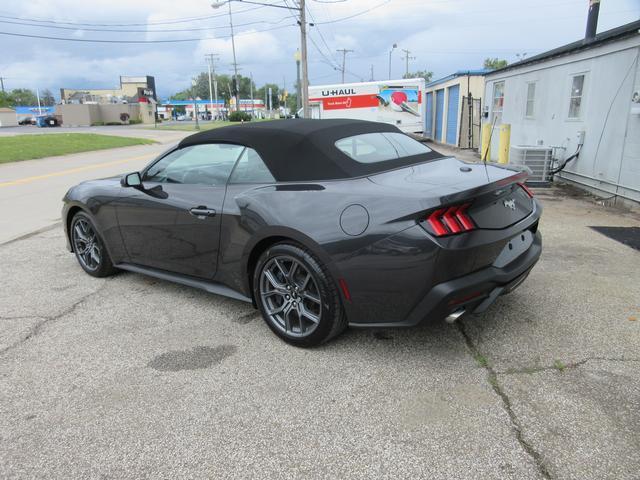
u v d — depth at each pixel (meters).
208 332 3.53
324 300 2.99
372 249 2.76
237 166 3.54
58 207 8.75
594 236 5.70
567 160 9.13
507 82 12.22
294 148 3.29
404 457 2.21
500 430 2.36
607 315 3.55
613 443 2.24
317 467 2.17
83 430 2.48
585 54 8.51
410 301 2.75
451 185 2.83
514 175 3.07
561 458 2.16
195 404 2.66
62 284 4.64
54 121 62.06
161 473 2.17
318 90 20.58
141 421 2.54
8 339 3.51
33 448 2.36
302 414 2.54
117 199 4.26
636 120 7.12
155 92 108.94
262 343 3.34
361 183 3.01
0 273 5.00
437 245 2.61
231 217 3.38
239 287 3.54
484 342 3.21
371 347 3.21
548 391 2.65
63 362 3.17
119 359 3.18
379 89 19.91
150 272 4.25
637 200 7.12
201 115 110.62
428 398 2.63
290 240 3.10
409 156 3.59
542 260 4.84
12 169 15.12
